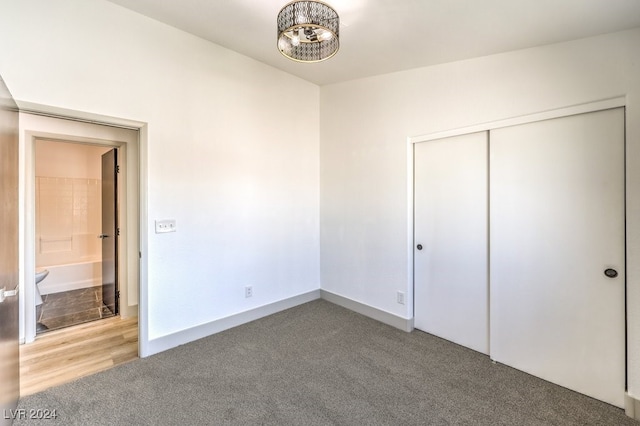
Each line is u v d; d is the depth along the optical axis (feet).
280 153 11.41
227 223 9.90
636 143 5.79
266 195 11.00
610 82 6.04
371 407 6.18
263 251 10.97
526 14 5.90
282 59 10.27
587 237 6.49
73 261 15.44
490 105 7.82
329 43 6.58
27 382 7.02
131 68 7.80
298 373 7.38
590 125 6.40
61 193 15.23
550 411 6.06
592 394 6.48
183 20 8.07
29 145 9.08
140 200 8.21
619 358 6.14
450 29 6.89
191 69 8.90
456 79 8.49
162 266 8.49
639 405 5.78
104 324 10.46
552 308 7.01
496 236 7.88
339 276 12.16
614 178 6.14
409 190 9.74
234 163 10.03
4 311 5.38
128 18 7.71
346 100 11.71
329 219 12.54
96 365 7.78
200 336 9.27
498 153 7.77
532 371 7.34
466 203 8.55
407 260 9.78
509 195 7.62
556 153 6.86
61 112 6.84
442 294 9.19
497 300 7.91
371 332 9.70
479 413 6.01
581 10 5.50
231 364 7.77
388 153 10.27
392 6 6.28
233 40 9.09
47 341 9.16
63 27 6.83
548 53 6.84
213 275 9.59
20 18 6.34
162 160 8.41
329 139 12.44
